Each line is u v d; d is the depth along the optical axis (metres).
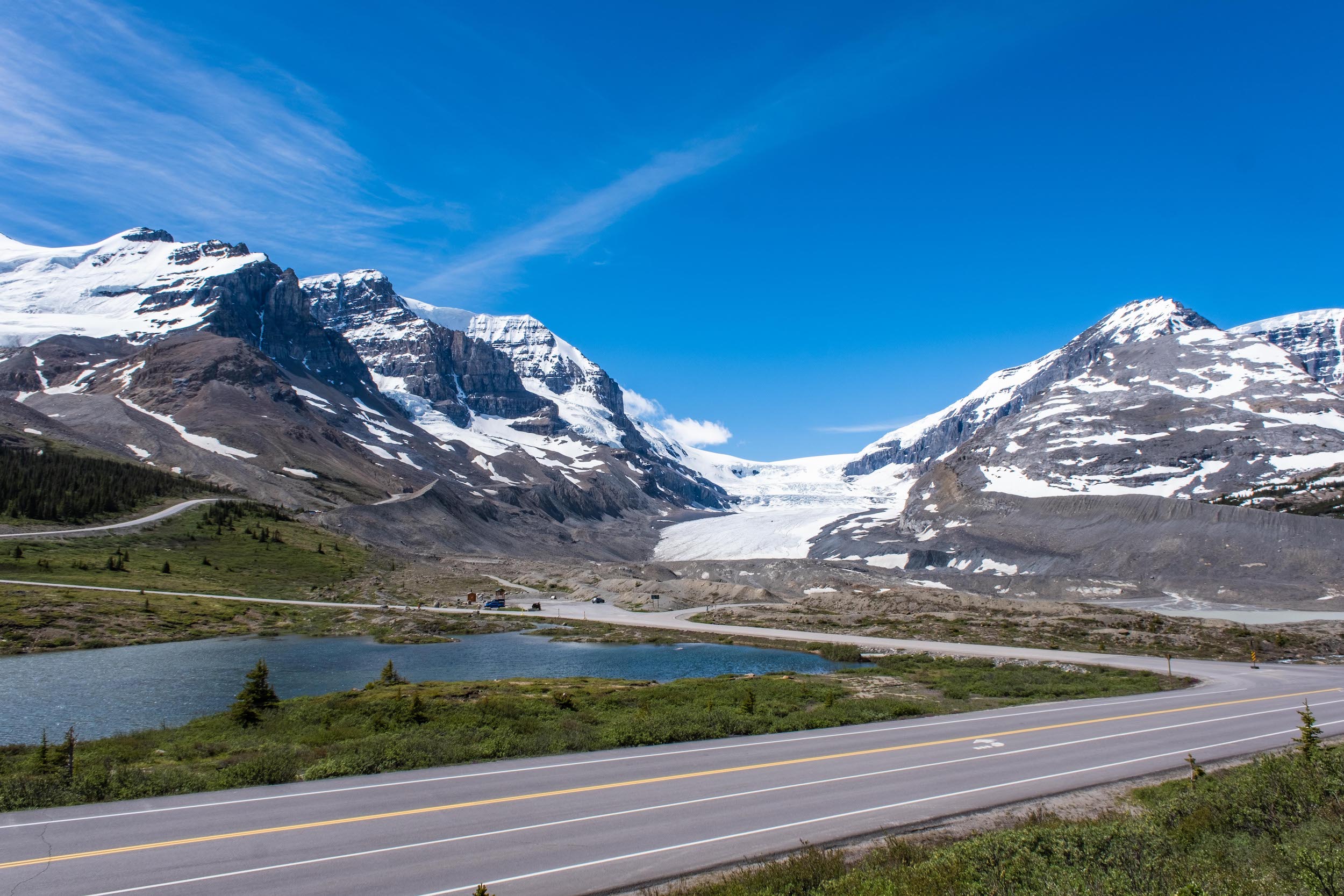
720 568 193.75
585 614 113.88
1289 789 19.52
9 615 77.06
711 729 30.62
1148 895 13.73
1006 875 14.73
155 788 21.92
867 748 28.39
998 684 48.59
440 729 31.91
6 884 15.26
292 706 40.53
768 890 14.93
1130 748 28.53
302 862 16.75
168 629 82.62
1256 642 74.19
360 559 141.25
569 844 18.14
